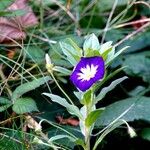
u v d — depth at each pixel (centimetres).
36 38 75
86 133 51
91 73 46
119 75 78
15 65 63
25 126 60
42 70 68
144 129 66
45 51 74
